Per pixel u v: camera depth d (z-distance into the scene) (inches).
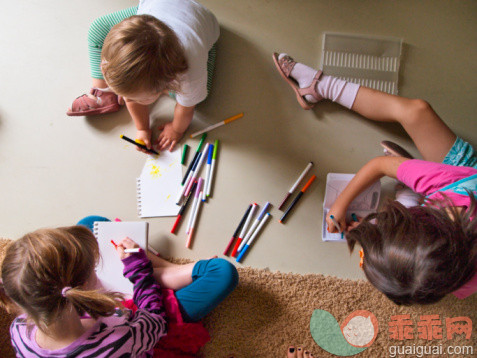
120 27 28.2
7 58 44.1
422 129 37.6
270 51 43.8
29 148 43.6
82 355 26.9
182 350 38.8
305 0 43.9
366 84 43.0
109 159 43.4
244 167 43.0
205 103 43.5
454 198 29.6
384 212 27.7
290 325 40.8
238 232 42.3
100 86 41.8
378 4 43.9
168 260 41.8
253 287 41.4
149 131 42.3
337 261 42.2
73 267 25.7
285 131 43.3
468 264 25.0
